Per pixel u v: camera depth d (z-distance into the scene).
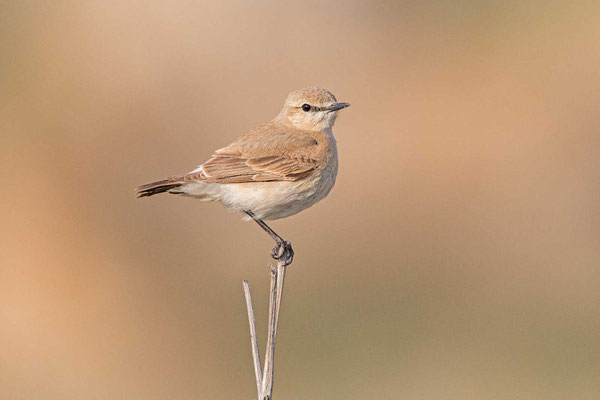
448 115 18.67
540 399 14.80
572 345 15.72
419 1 19.73
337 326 16.22
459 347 15.79
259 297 15.98
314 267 16.66
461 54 19.61
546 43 19.86
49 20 18.20
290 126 9.73
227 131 17.59
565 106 18.75
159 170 17.17
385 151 18.11
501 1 20.48
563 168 17.89
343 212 17.34
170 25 18.58
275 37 18.95
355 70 19.02
